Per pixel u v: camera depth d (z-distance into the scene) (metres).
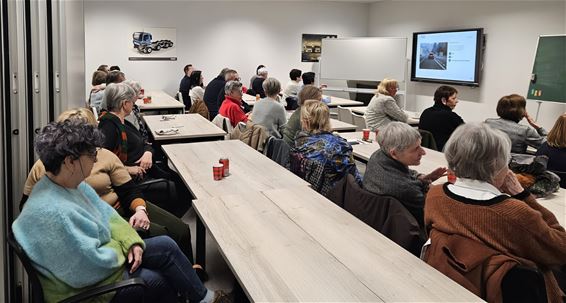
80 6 3.04
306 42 10.23
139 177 3.10
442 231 1.59
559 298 1.59
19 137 2.12
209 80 9.72
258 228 1.81
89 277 1.53
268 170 2.79
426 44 8.54
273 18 9.91
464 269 1.48
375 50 9.10
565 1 6.11
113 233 1.75
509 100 3.84
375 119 4.80
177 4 9.24
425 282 1.40
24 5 2.15
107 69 7.25
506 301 1.45
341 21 10.38
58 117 2.23
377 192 2.15
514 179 1.74
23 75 2.13
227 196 2.21
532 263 1.48
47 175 1.60
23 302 2.17
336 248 1.63
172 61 9.41
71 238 1.49
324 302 1.29
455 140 1.63
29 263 1.46
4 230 1.99
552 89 5.93
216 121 4.80
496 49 7.24
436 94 4.45
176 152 3.28
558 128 2.96
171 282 1.85
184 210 3.43
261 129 3.65
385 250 1.62
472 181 1.61
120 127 3.09
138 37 9.10
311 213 1.98
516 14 6.85
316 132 2.87
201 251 2.67
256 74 9.98
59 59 2.45
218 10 9.52
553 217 1.72
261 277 1.42
